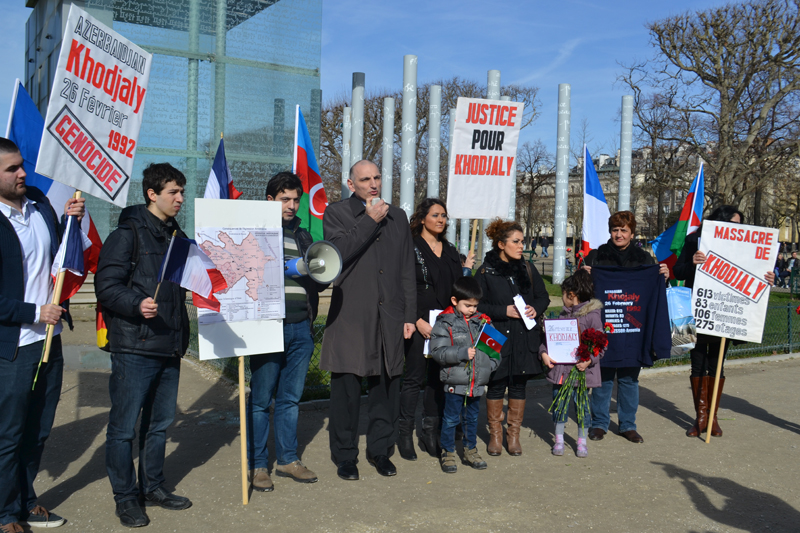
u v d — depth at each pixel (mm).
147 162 9836
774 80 21953
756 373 8336
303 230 4492
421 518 3680
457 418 4488
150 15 9688
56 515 3533
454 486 4211
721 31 21766
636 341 5332
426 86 36812
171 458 4594
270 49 10258
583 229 6828
